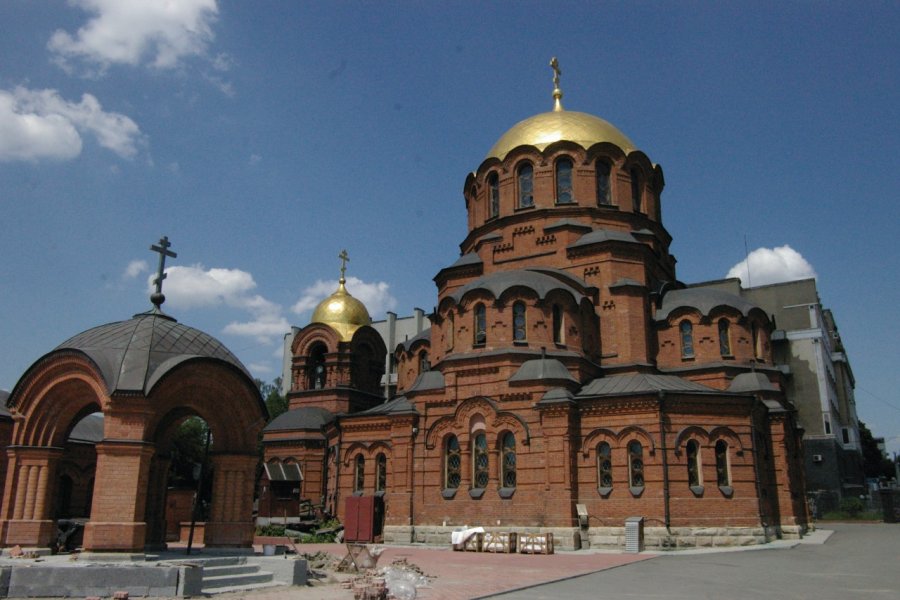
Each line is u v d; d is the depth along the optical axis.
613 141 49.94
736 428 36.22
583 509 35.28
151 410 21.41
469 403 38.88
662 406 35.22
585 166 48.09
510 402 38.09
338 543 40.97
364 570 24.62
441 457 39.44
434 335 44.78
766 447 40.16
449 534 37.75
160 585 17.62
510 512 36.53
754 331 44.88
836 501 60.44
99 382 21.22
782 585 20.25
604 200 48.59
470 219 53.53
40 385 22.30
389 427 44.19
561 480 35.59
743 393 36.75
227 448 24.30
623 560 28.41
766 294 67.25
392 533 39.38
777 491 39.88
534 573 23.77
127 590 17.39
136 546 20.36
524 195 49.25
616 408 36.19
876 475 111.00
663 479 34.28
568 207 47.28
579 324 41.38
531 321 40.00
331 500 48.94
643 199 50.25
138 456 20.89
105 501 20.36
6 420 31.31
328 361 59.62
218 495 24.14
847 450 77.44
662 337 44.22
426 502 39.06
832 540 38.09
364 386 60.78
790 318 65.56
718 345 43.16
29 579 17.05
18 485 21.83
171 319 24.61
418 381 42.31
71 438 41.41
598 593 18.80
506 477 37.53
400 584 19.23
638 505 34.59
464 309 41.19
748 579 21.70
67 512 40.03
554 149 48.34
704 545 33.97
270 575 20.78
